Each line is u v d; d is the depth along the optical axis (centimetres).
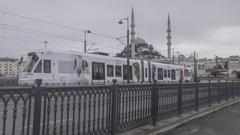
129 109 813
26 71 2641
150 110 921
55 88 573
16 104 508
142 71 3916
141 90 870
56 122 605
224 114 1373
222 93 1781
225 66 13638
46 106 560
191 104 1257
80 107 639
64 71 2750
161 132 855
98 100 690
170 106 1054
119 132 767
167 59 8981
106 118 717
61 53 2744
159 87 969
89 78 2994
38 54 2644
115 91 741
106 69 3228
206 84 1473
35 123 527
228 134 915
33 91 528
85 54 2981
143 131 820
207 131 954
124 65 3562
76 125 645
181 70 5075
